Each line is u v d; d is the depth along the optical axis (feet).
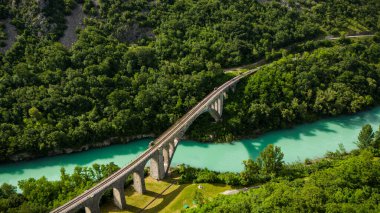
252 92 617.21
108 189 409.08
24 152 520.01
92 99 579.07
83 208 405.59
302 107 615.98
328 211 349.41
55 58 600.39
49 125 536.42
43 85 579.07
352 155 506.48
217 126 580.71
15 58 600.80
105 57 624.59
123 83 602.85
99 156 537.24
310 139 578.25
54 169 510.17
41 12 650.84
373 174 403.34
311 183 404.77
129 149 552.82
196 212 380.17
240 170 510.99
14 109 542.16
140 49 634.84
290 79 640.99
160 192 447.83
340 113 643.04
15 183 482.69
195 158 535.60
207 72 631.15
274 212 352.90
